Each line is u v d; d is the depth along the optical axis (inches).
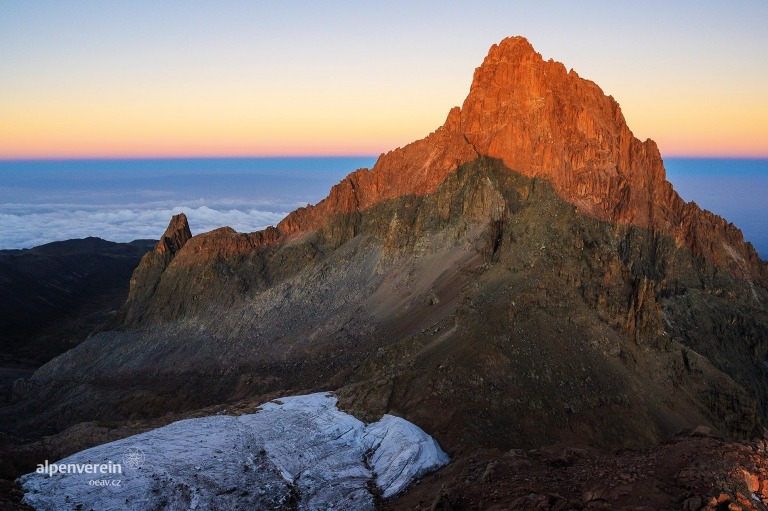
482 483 1551.4
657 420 2844.5
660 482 1280.8
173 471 2108.8
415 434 2394.2
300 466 2180.1
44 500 1929.1
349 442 2389.3
